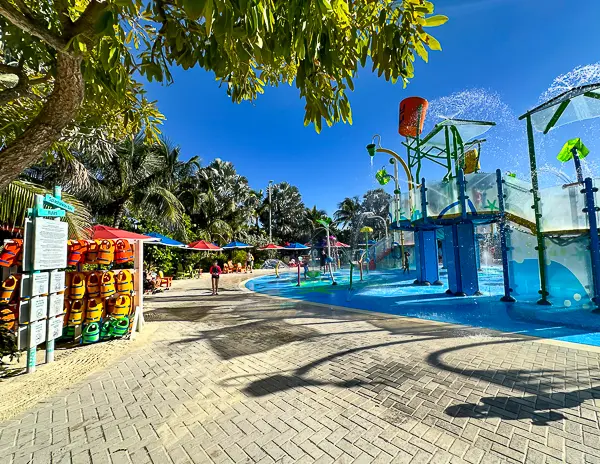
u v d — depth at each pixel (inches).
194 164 890.1
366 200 1804.9
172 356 191.2
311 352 192.2
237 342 219.0
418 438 102.5
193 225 1068.5
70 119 127.0
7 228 288.8
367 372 157.9
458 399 127.0
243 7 53.4
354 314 306.3
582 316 259.9
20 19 92.2
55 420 118.6
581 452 93.0
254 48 71.1
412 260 924.0
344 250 1178.6
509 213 343.3
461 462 90.4
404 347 194.9
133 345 215.6
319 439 103.5
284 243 1738.4
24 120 192.4
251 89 161.6
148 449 100.5
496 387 136.1
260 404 128.2
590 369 151.3
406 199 485.7
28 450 100.8
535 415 113.5
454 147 461.1
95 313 222.4
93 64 115.8
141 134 649.6
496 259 823.1
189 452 98.6
